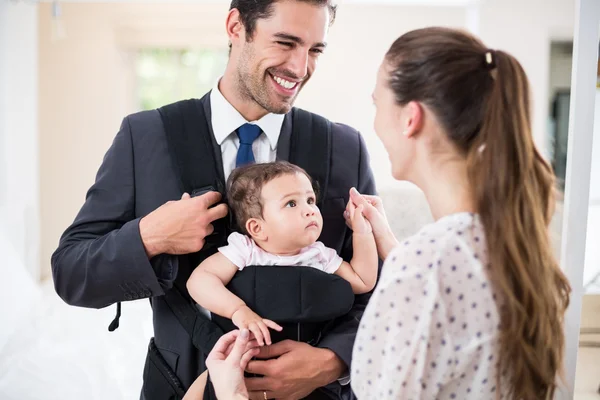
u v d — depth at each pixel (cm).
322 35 117
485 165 79
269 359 108
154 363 121
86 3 357
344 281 115
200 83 420
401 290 79
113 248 111
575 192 122
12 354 242
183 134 123
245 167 118
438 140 84
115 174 123
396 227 296
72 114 364
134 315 290
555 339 86
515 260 78
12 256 272
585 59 119
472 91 81
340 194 129
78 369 239
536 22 296
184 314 118
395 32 352
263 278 111
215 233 121
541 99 301
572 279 123
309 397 115
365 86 357
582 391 124
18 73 291
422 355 78
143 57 411
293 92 120
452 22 351
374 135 361
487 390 81
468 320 79
